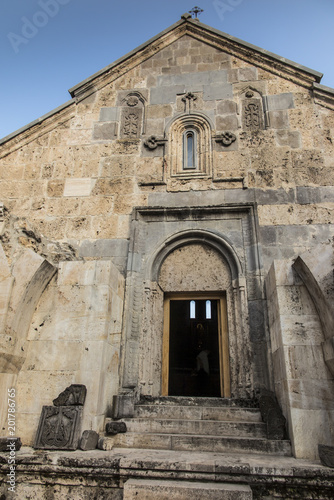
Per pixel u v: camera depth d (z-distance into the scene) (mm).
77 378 5668
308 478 4109
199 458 4559
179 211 8062
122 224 8148
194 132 8977
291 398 5160
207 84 9320
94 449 5133
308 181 7992
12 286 5934
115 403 6164
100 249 7957
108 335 6219
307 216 7672
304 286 5797
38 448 5055
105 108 9469
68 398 5430
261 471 4145
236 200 8016
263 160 8320
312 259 5539
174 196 8273
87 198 8516
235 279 7449
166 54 9852
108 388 6129
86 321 6059
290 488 4145
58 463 4477
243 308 7059
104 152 8961
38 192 8719
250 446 5164
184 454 4863
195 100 9211
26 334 6070
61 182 8766
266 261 7359
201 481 4156
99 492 4336
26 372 5836
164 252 7918
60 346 5941
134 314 7266
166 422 5797
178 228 8023
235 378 6789
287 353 5414
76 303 6215
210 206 7953
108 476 4371
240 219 7906
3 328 5594
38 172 8945
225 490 3873
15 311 5797
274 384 6285
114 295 6742
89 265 6484
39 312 6285
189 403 6492
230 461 4398
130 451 5031
